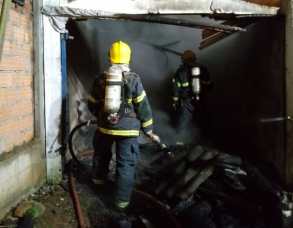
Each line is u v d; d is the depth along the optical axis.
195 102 4.14
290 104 2.81
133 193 2.88
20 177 2.46
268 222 2.60
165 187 2.92
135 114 2.61
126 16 2.93
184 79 4.08
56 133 3.00
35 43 2.72
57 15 2.81
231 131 5.06
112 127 2.56
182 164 3.18
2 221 2.20
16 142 2.49
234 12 2.97
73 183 2.96
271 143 3.33
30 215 2.29
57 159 3.04
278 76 3.10
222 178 3.03
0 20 1.86
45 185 2.97
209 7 2.97
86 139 4.44
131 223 2.52
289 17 2.79
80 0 2.86
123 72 2.56
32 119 2.78
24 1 2.50
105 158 2.89
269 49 3.38
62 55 2.96
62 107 3.01
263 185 2.92
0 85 2.19
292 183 2.81
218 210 2.70
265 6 2.94
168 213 2.51
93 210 2.69
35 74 2.76
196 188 2.86
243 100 4.71
